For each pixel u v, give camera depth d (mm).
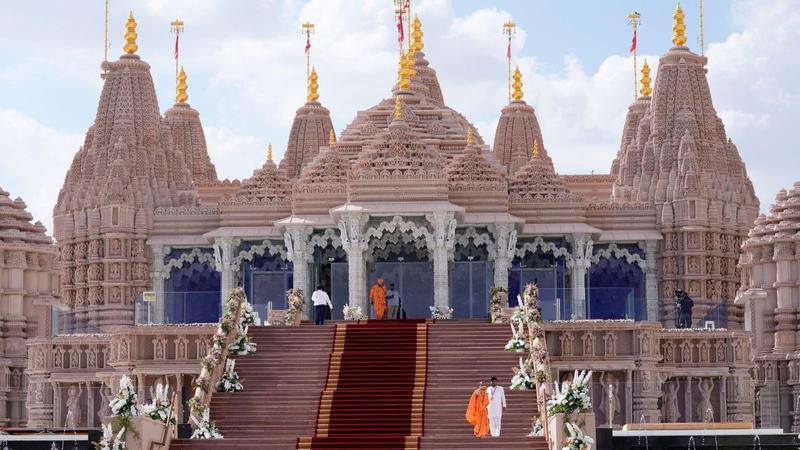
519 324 83562
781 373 102375
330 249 109438
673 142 116000
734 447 76875
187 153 141500
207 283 114438
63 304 109938
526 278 111562
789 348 102688
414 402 77875
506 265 107438
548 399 71875
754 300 104125
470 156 109875
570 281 111438
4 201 110312
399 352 83188
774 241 103625
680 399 95062
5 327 107375
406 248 107625
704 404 94750
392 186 104250
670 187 113812
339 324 86875
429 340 84438
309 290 108125
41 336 102875
